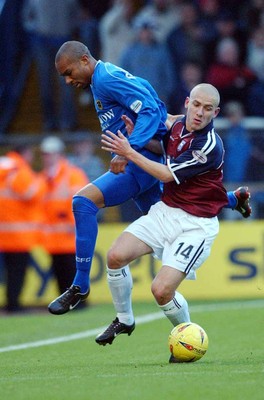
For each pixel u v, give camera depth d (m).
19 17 62.06
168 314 28.88
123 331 29.39
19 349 35.28
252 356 30.41
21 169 48.34
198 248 28.23
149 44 58.59
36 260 51.50
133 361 30.44
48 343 36.97
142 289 51.56
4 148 53.41
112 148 27.44
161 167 27.62
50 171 48.53
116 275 28.77
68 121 59.44
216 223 28.70
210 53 61.56
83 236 28.64
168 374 25.58
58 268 49.22
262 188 53.56
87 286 29.08
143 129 27.97
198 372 25.81
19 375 27.08
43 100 59.22
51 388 23.75
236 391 22.59
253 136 53.84
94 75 28.89
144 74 58.34
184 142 27.86
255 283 52.12
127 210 52.62
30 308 50.81
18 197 48.47
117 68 28.89
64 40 59.44
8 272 49.19
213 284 52.03
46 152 48.44
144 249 28.70
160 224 28.50
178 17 62.19
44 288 51.47
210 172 28.17
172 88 58.84
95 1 62.56
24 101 62.41
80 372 27.22
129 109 28.73
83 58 28.88
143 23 58.59
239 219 53.66
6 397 22.70
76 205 28.70
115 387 23.55
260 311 44.44
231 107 54.41
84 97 61.59
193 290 52.00
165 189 28.73
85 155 53.34
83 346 35.75
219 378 24.50
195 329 28.53
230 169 53.62
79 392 23.00
